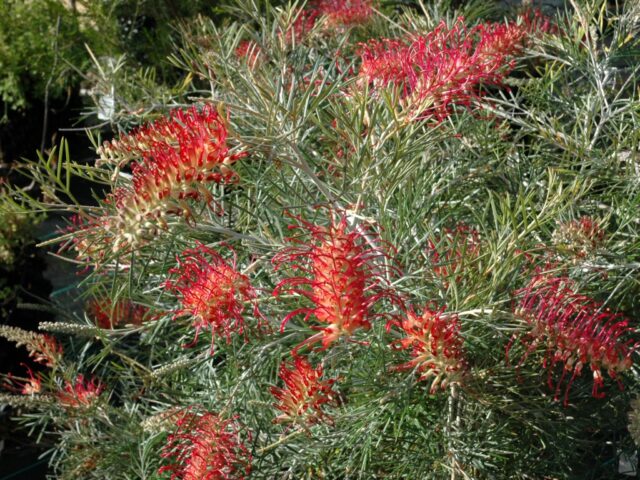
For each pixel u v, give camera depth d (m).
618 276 1.35
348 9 1.94
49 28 3.58
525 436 1.34
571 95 1.72
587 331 1.08
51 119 4.14
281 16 1.50
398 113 1.21
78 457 1.63
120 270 1.36
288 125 1.21
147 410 1.62
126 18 3.50
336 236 1.00
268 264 1.28
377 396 1.23
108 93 1.77
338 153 1.42
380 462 1.32
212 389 1.41
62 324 1.38
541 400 1.32
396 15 2.19
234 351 1.27
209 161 0.97
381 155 1.26
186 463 1.42
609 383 1.38
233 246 1.34
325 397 1.14
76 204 1.13
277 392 1.17
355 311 0.93
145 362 1.86
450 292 1.25
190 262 1.19
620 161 1.55
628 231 1.49
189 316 1.45
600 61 1.65
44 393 1.71
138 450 1.53
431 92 1.15
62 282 2.94
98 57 3.49
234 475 1.26
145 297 1.37
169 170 0.96
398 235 1.27
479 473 1.31
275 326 1.26
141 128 1.15
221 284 1.06
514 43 1.32
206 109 1.04
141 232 0.96
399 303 1.05
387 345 1.25
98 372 1.97
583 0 1.75
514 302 1.23
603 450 1.48
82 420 1.64
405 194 1.34
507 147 1.63
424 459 1.27
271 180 1.34
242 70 1.38
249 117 1.38
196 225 1.16
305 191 1.39
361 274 0.95
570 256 1.27
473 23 2.02
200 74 1.56
